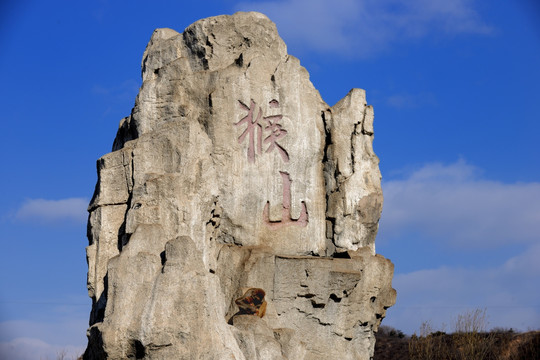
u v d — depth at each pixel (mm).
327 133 28672
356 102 29078
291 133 27594
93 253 25438
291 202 27422
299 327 26547
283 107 27547
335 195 28250
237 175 26578
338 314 27172
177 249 22578
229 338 23062
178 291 22328
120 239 25156
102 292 24641
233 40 27484
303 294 26594
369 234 29031
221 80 26625
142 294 22344
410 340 39875
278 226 27234
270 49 27781
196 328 22328
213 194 24938
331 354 26938
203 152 25047
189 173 24359
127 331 21906
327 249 28125
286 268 26438
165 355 21984
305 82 28234
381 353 38906
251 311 25188
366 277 28031
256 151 27016
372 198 28812
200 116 26547
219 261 25828
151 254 22797
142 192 24078
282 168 27391
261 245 26688
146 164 24828
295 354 25234
